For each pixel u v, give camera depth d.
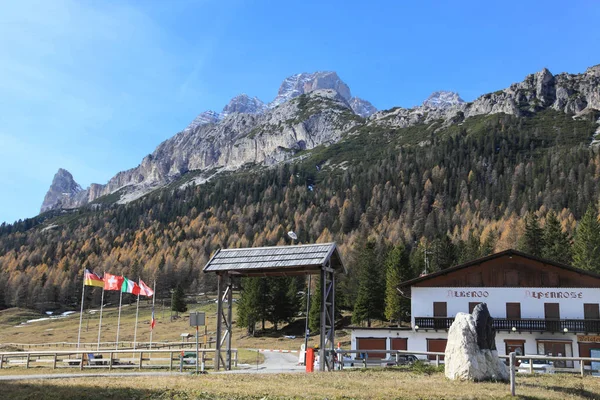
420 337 50.53
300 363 46.31
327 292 33.22
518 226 133.75
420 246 123.38
